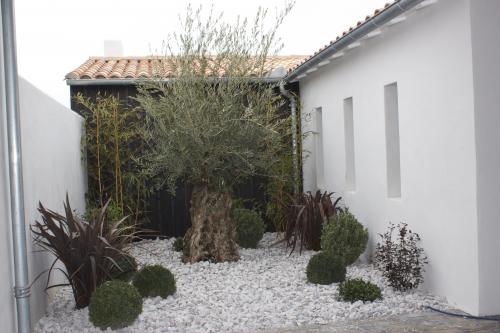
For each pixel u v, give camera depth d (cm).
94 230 504
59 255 509
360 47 718
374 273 650
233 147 724
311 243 809
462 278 499
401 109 607
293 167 941
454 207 506
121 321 460
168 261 789
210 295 591
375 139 683
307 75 948
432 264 551
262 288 614
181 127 696
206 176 752
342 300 547
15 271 438
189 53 748
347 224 692
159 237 1005
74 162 812
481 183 471
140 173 917
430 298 536
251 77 773
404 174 605
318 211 800
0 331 407
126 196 952
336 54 757
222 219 763
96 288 482
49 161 614
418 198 575
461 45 482
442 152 523
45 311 538
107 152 929
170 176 758
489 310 478
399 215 620
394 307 519
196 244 760
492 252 476
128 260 557
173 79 736
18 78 457
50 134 627
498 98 471
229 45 756
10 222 444
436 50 526
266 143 778
